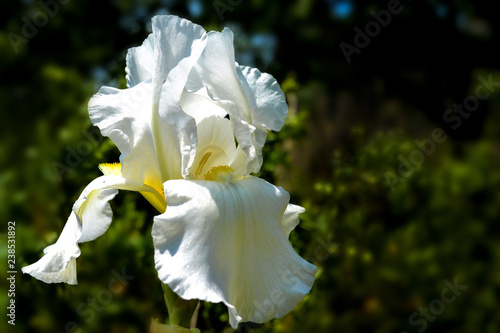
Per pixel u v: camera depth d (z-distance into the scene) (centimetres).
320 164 110
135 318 54
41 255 48
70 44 100
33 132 75
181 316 38
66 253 38
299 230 51
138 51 41
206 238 35
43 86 80
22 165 66
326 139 117
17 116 81
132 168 39
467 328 82
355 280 70
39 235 56
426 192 82
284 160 55
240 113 39
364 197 69
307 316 57
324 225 56
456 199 94
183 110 38
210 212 36
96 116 38
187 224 35
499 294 86
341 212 64
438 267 83
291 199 53
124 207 52
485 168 104
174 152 39
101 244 51
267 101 40
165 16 38
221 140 39
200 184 37
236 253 36
